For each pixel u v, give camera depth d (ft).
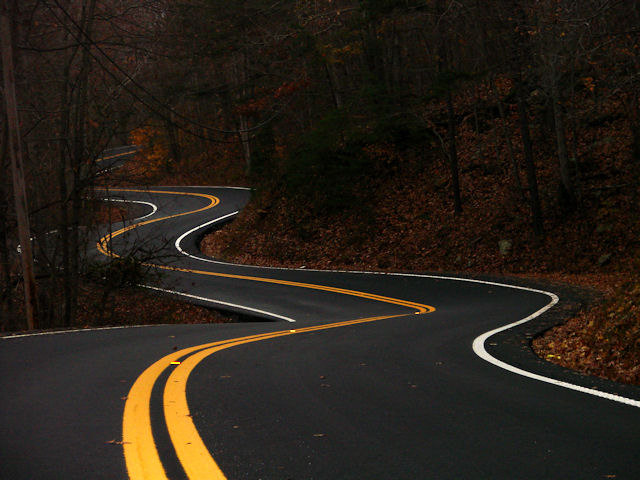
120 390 20.33
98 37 64.85
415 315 50.90
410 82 127.44
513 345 33.22
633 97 69.21
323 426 16.43
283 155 138.82
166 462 13.43
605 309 39.60
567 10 40.83
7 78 51.19
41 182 66.80
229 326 45.91
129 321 70.69
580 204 82.64
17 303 66.90
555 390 21.21
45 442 14.78
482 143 103.19
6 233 61.77
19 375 22.88
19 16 56.70
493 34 81.46
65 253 63.36
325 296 69.97
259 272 88.63
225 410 18.01
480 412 17.99
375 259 94.99
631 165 82.28
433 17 91.45
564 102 84.28
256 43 102.42
